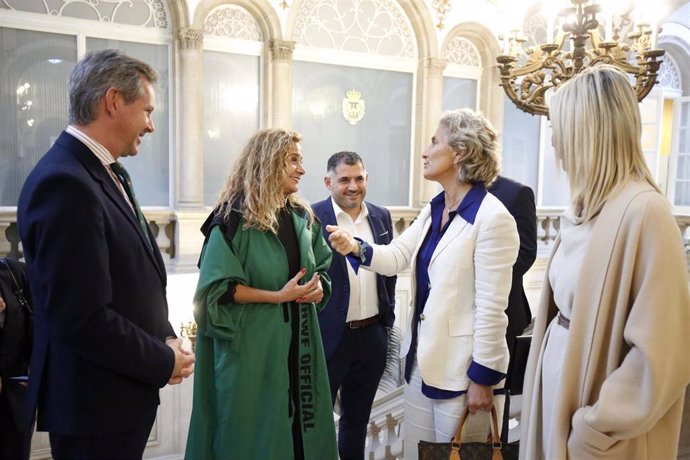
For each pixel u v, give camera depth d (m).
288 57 4.72
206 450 1.85
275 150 1.83
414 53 5.38
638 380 1.10
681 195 7.95
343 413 2.78
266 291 1.81
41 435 3.58
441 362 1.73
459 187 1.79
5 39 3.94
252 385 1.79
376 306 2.69
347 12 5.06
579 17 2.42
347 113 5.19
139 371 1.34
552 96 1.32
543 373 1.34
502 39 2.66
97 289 1.26
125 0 4.26
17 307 2.14
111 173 1.48
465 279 1.72
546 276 1.40
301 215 2.03
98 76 1.36
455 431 1.73
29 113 4.06
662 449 1.20
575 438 1.17
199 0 4.34
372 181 5.39
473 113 1.78
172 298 4.24
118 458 1.41
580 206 1.28
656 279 1.09
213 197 4.73
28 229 1.26
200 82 4.42
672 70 8.13
